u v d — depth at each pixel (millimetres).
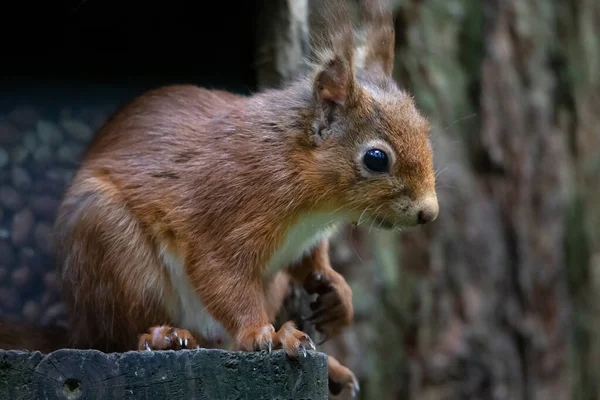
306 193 9008
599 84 16625
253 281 8836
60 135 11648
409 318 13977
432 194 9133
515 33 15469
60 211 9391
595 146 16422
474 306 14312
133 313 8992
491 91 15094
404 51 14695
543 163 15328
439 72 14820
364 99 9164
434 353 14016
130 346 9117
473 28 15258
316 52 9469
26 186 11477
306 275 10016
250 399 7555
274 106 9242
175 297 9234
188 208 8906
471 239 14508
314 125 9086
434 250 14258
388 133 9055
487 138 14961
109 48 11711
